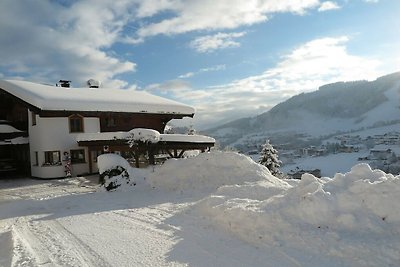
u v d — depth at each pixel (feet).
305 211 23.47
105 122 85.51
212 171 49.16
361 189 23.43
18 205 43.27
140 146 65.67
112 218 33.04
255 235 23.03
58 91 88.02
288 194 26.27
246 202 28.81
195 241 23.81
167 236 25.53
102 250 23.12
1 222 34.78
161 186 50.78
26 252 23.04
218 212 28.50
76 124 80.07
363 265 17.85
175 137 69.26
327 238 20.57
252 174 47.19
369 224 21.20
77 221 32.68
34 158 79.77
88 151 79.92
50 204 43.68
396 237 19.81
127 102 86.58
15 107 91.66
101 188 53.01
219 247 22.29
